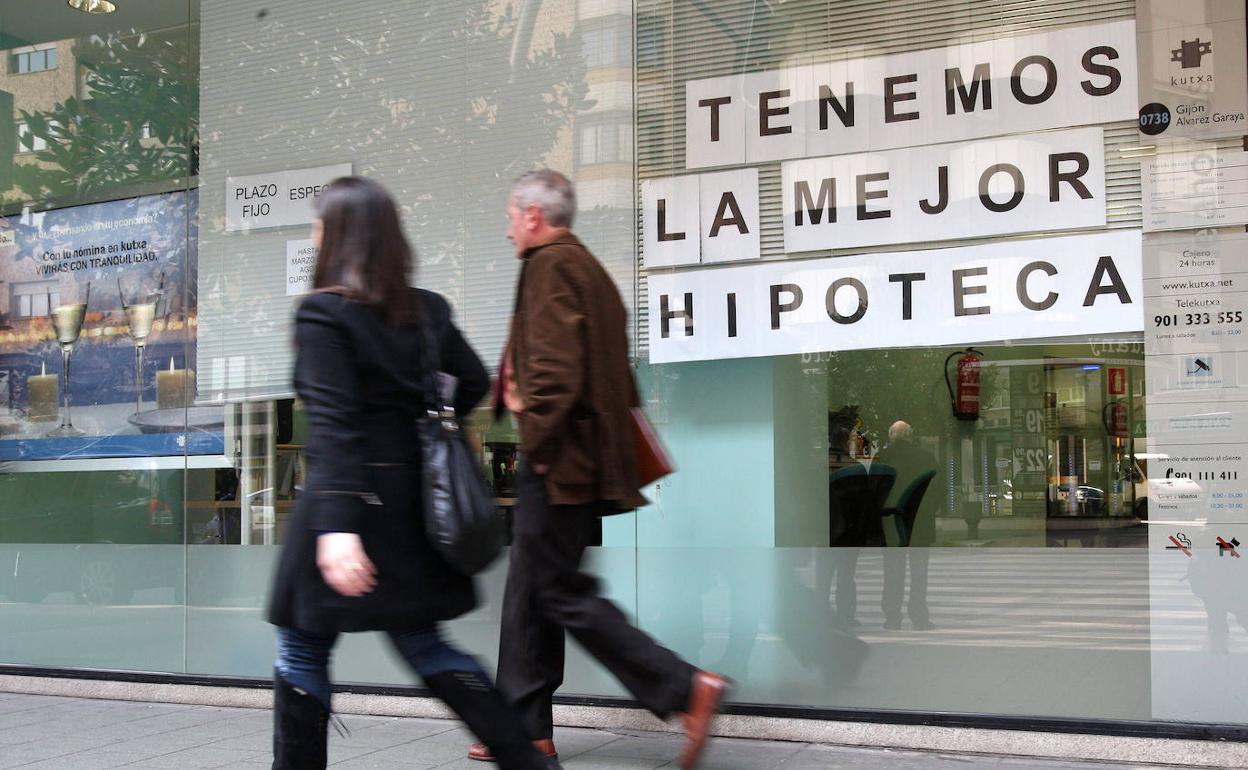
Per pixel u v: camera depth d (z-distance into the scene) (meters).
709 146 5.45
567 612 3.74
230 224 6.39
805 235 5.26
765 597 5.23
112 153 6.71
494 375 5.76
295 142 6.27
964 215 5.00
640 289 5.54
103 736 5.23
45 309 6.84
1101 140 4.81
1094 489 4.73
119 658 6.52
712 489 5.36
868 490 5.09
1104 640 4.67
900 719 4.88
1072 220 4.84
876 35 5.19
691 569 5.38
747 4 5.42
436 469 2.93
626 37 5.62
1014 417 4.88
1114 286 4.76
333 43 6.21
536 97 5.79
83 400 6.70
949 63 5.06
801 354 5.24
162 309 6.54
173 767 4.56
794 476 5.21
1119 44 4.80
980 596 4.88
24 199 6.93
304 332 2.89
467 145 5.91
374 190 3.05
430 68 6.00
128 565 6.53
